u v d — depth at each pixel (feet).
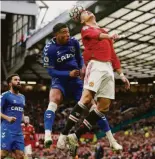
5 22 134.72
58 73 19.53
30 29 106.22
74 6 18.86
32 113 126.62
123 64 102.94
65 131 17.62
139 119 88.99
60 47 19.83
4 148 31.01
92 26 18.13
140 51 92.68
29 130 43.93
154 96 82.53
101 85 17.65
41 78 144.46
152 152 62.69
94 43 17.61
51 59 19.88
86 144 84.43
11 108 31.09
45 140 18.49
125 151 72.69
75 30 79.82
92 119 17.63
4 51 135.95
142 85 98.02
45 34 89.56
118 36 17.26
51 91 19.84
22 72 130.41
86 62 17.93
